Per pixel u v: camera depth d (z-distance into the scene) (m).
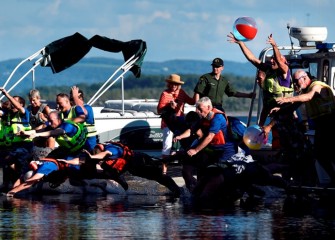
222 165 35.69
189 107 49.53
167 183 37.31
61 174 37.12
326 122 34.81
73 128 37.06
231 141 35.88
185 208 33.19
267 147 41.03
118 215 31.55
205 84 41.84
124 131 46.25
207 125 35.62
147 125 46.66
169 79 41.84
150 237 27.39
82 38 47.66
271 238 27.20
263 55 42.38
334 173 35.28
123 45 47.84
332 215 31.33
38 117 40.00
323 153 35.09
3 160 39.44
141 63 47.69
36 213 32.12
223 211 32.41
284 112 37.00
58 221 30.27
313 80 34.91
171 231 28.31
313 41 42.66
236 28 39.88
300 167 37.22
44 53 47.47
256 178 35.75
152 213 32.00
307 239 27.05
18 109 39.16
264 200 35.22
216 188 35.69
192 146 36.06
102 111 53.66
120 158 36.84
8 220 30.53
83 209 33.09
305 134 38.12
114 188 38.19
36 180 36.66
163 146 42.53
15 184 38.06
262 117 38.84
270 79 38.31
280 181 35.97
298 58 41.75
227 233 27.97
